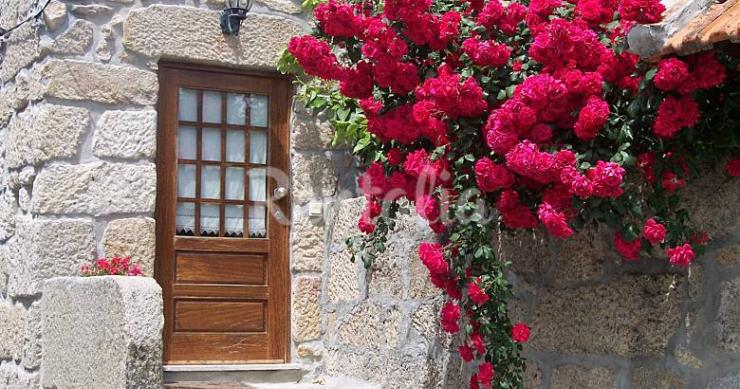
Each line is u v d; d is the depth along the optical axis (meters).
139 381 4.05
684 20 3.17
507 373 3.76
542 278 4.19
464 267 3.79
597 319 3.90
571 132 3.48
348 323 5.54
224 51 5.79
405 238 4.92
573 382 3.99
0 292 5.99
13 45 5.91
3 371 5.93
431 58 3.86
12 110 5.92
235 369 5.63
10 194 5.88
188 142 5.82
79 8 5.51
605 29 3.52
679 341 3.57
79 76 5.47
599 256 3.92
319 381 5.64
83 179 5.43
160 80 5.75
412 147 4.01
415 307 4.81
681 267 3.60
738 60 3.22
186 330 5.70
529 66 3.66
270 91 6.00
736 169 3.37
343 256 5.64
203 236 5.80
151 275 5.50
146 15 5.63
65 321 4.82
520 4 3.75
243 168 5.93
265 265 5.92
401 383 4.88
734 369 3.36
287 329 5.93
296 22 5.97
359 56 3.95
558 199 3.42
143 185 5.54
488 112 3.67
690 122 3.25
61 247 5.36
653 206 3.45
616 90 3.42
